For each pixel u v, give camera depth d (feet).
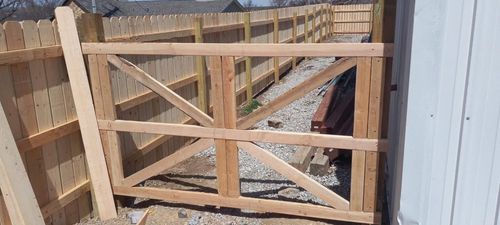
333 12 58.39
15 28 8.80
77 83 10.64
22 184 8.54
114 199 11.91
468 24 4.49
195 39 17.76
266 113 9.96
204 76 18.40
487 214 4.99
